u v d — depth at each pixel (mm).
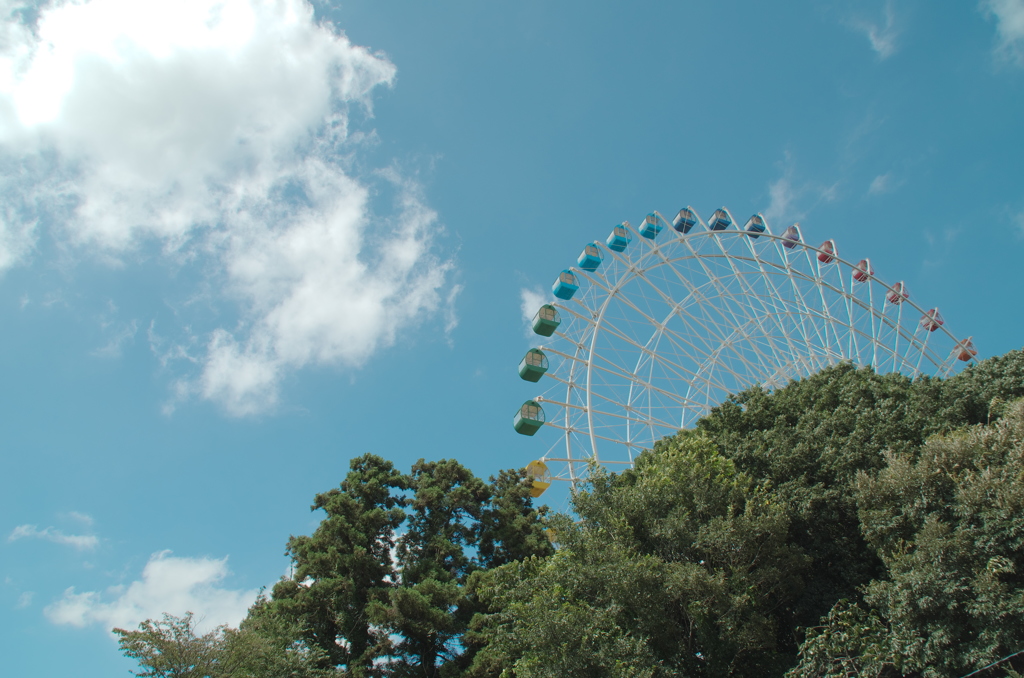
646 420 61156
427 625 41375
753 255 70562
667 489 35562
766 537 32375
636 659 26688
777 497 36469
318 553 45438
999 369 39156
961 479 28750
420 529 50906
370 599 44000
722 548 31609
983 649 24422
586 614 27906
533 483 56969
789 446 40344
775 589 33281
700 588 29859
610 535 34031
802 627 33500
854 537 35562
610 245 73812
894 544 29500
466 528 51500
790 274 68750
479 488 52938
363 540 46938
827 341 66938
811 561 33156
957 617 25609
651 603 29906
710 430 46250
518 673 28500
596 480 37219
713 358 65375
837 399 44625
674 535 32969
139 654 30484
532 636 27156
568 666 26031
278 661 34938
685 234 72688
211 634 32500
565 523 33625
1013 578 25734
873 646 26906
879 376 45719
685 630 31688
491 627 39688
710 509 34281
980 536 26203
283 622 41250
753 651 31656
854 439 38344
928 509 29234
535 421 63938
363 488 51406
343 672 40750
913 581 26297
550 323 67062
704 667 31047
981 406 37594
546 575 30750
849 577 34344
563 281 70250
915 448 35812
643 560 30391
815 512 36250
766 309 67812
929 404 38812
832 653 28125
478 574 44031
